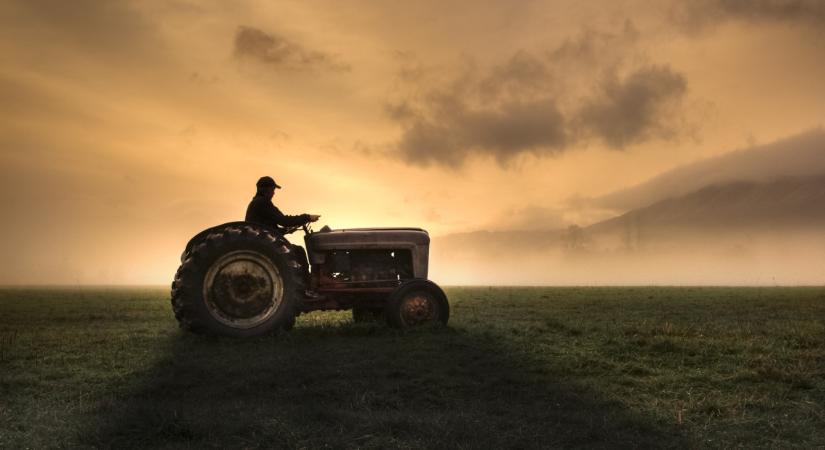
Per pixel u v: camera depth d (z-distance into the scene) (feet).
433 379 19.04
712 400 16.55
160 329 33.91
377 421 14.14
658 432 13.89
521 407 16.02
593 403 16.46
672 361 22.74
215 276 29.12
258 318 29.22
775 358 22.75
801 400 16.79
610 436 13.43
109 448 12.63
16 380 18.99
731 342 26.89
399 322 31.12
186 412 15.06
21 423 14.24
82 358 23.47
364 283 32.91
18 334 31.55
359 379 19.03
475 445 12.70
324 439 13.06
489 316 43.04
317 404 16.08
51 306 60.95
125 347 26.37
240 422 14.08
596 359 22.61
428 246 33.68
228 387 18.24
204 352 24.84
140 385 18.72
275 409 15.55
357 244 32.99
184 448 12.59
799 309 51.98
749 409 15.88
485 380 19.13
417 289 31.58
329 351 24.34
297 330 31.35
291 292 29.73
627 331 30.89
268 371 20.45
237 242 29.30
